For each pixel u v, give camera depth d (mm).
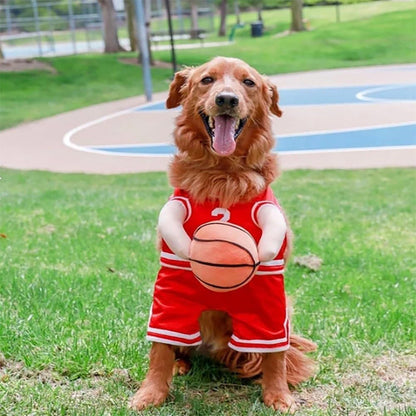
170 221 1630
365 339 2064
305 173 5887
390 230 3623
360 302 2418
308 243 3283
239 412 1667
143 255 3023
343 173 5863
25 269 2711
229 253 1530
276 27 24125
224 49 17938
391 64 15352
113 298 2375
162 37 24641
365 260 2977
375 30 18812
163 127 8891
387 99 10438
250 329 1666
